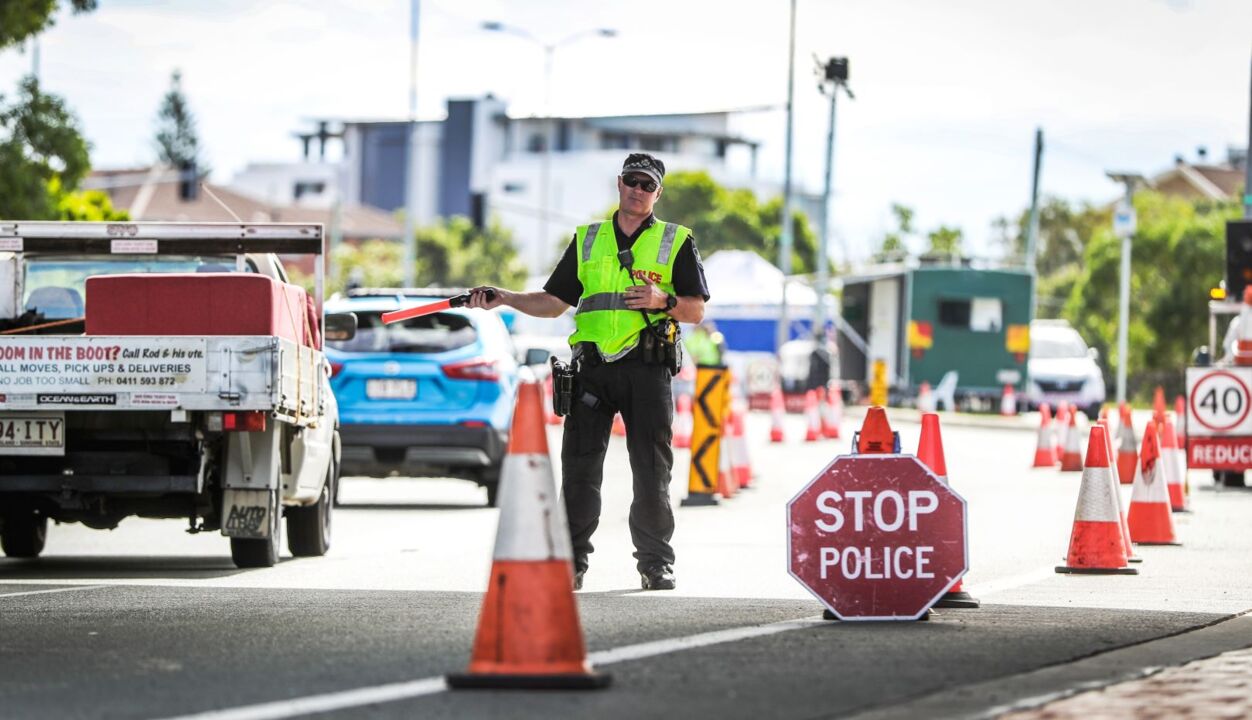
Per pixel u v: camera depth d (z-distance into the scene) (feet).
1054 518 140.26
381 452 150.30
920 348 377.91
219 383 94.89
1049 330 386.11
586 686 56.70
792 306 479.82
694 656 64.69
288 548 114.01
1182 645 70.28
